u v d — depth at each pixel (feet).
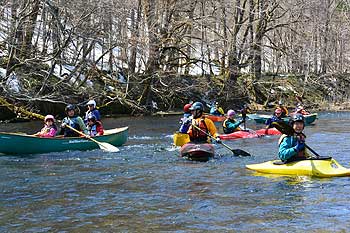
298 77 144.87
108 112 96.12
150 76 100.68
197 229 22.39
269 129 64.90
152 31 96.63
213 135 45.01
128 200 27.84
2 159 43.19
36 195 29.17
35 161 42.09
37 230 22.47
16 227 22.91
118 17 90.27
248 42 121.60
